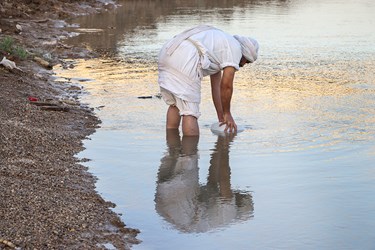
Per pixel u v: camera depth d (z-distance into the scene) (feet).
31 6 81.71
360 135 32.45
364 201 23.98
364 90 43.01
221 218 22.65
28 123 32.60
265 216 22.76
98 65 51.85
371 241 20.81
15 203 22.26
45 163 27.22
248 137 32.24
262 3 111.55
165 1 109.50
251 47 33.24
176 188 25.46
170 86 32.63
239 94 41.68
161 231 21.63
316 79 46.88
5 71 42.98
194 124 32.65
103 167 27.68
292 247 20.48
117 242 20.66
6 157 27.27
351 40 68.39
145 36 68.49
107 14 88.63
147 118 35.91
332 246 20.51
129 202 24.00
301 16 91.97
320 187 25.43
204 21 83.35
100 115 36.40
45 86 42.29
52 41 61.36
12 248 19.35
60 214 21.95
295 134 32.68
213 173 27.22
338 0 119.85
